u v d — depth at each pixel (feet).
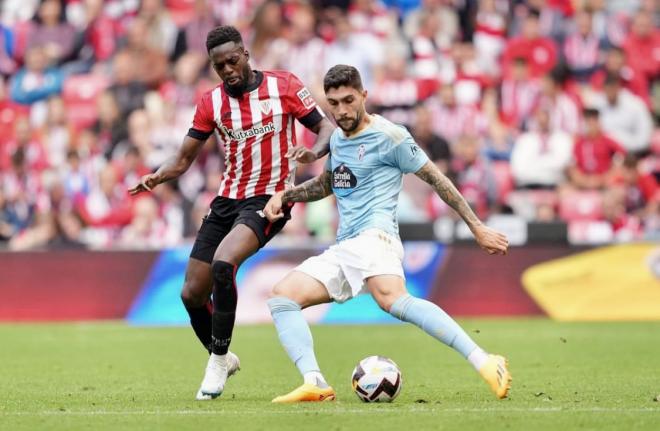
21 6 256.93
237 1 247.70
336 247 83.20
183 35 244.42
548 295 182.19
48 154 228.84
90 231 214.07
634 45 238.68
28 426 71.00
